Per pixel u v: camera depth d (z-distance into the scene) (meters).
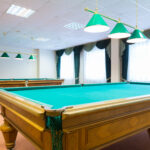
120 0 2.83
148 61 4.82
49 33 5.12
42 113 0.93
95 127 1.16
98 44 6.27
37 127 1.04
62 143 0.98
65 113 0.89
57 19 3.83
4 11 3.31
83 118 1.03
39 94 1.87
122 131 1.34
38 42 6.59
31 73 8.20
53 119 0.95
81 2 2.91
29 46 7.54
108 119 1.17
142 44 4.98
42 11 3.33
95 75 6.63
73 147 1.04
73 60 7.64
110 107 1.10
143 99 1.37
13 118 1.68
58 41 6.41
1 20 3.86
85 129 1.10
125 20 3.91
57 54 8.63
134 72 5.22
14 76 7.65
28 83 5.00
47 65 8.54
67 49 7.91
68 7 3.13
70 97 1.63
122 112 1.27
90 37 5.71
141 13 3.46
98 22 1.88
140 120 1.51
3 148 2.04
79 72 7.36
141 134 2.53
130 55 5.34
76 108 0.96
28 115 1.19
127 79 5.39
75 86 2.85
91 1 2.87
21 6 3.08
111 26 4.34
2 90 1.98
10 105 1.57
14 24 4.18
